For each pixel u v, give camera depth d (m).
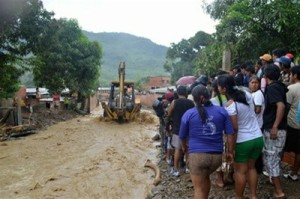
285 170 6.58
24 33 19.83
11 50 20.42
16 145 13.62
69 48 28.84
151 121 22.05
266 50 10.41
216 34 12.74
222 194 5.92
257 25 10.19
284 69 5.97
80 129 18.91
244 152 4.75
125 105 21.94
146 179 8.53
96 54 32.53
